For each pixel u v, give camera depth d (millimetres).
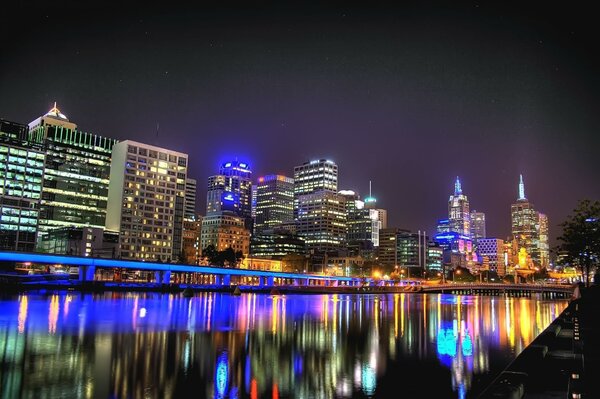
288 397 33125
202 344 54000
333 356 48562
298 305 137000
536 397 17844
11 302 111312
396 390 35344
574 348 28094
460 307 141625
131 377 37406
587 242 100625
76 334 59688
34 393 32719
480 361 46625
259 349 51750
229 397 32812
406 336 65688
